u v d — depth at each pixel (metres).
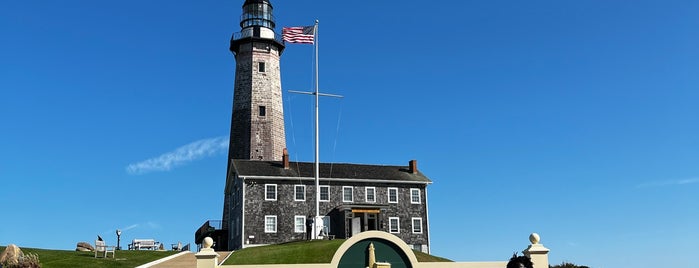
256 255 40.38
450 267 29.66
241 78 75.00
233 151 73.00
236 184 62.22
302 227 59.81
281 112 75.62
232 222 63.12
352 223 59.12
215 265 25.50
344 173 62.69
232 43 75.94
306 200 60.56
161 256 43.91
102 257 41.50
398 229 61.78
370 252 28.16
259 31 75.81
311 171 62.31
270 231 58.88
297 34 53.97
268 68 75.50
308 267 27.84
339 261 28.17
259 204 59.16
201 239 72.19
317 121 53.12
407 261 28.81
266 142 72.69
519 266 9.30
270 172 60.62
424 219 63.09
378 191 62.47
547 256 25.61
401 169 66.19
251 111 73.25
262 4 77.19
